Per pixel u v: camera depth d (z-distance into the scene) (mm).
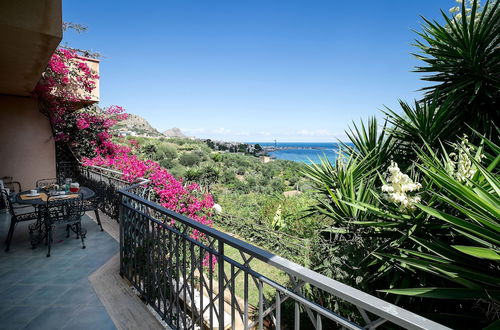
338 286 943
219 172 21688
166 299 2373
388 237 2363
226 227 7977
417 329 736
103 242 3969
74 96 6754
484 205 1460
